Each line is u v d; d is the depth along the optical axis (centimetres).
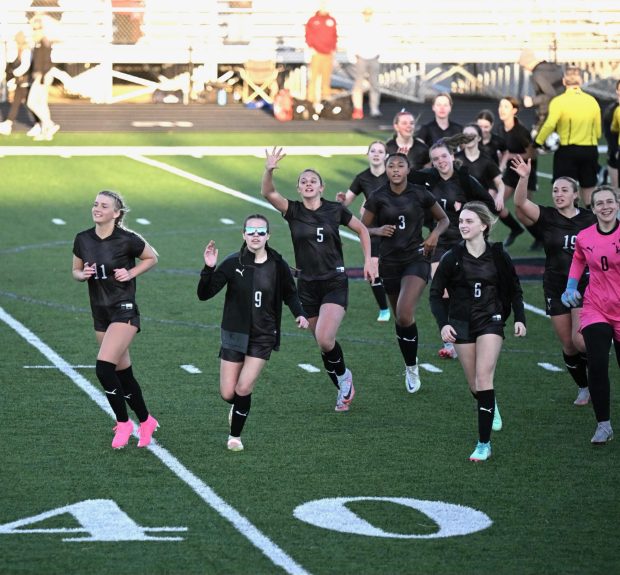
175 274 4294
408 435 2561
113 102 8619
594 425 2645
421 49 9019
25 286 4062
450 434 2572
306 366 3153
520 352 3331
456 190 3222
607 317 2478
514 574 1827
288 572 1819
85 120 7869
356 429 2600
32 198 5719
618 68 9100
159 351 3266
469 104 8812
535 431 2598
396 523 2038
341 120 8150
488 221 2383
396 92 9175
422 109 8625
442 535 1986
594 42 9088
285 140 7456
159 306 3819
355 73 8762
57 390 2873
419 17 9106
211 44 8806
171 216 5406
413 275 2919
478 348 2402
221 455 2402
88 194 5856
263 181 2731
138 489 2194
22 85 7269
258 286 2377
